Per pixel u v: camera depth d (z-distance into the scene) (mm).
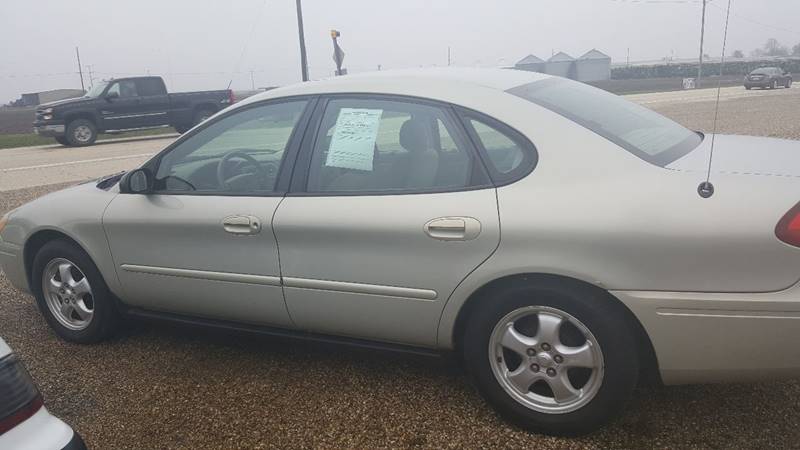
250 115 3438
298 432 2922
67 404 3262
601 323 2547
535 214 2588
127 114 19156
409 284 2859
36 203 4059
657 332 2490
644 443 2705
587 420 2680
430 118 2955
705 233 2369
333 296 3062
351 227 2934
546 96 3014
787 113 17641
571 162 2637
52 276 4012
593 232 2492
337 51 18844
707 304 2404
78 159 15000
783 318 2338
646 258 2439
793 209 2328
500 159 2756
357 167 3055
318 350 3748
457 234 2709
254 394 3279
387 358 3594
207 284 3404
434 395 3184
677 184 2477
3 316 4512
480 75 3219
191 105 20250
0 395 1856
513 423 2871
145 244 3551
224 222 3264
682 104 23594
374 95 3123
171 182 3562
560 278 2607
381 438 2846
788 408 2912
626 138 2773
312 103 3266
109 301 3848
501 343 2787
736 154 2773
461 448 2746
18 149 18859
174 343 3951
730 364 2459
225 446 2846
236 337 3986
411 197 2865
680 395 3059
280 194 3186
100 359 3768
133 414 3141
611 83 47625
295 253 3104
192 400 3248
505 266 2645
